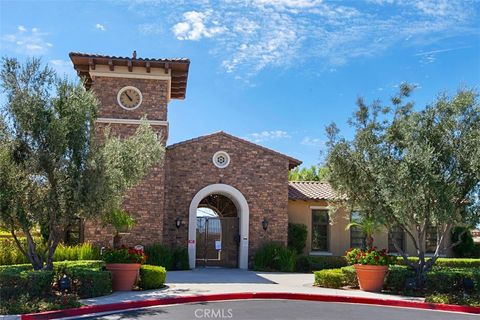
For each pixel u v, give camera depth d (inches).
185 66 930.1
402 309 561.6
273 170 1000.2
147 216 900.0
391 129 683.4
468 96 639.8
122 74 919.7
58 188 567.8
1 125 560.7
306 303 583.2
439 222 639.8
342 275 714.8
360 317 495.2
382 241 1072.8
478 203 643.5
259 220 983.0
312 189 1117.7
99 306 499.5
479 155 600.7
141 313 492.4
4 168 548.1
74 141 569.0
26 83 573.6
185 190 960.3
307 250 1054.4
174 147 964.6
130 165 637.3
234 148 990.4
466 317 513.3
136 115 916.6
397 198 623.5
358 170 701.9
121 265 619.5
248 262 968.9
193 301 573.0
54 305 487.2
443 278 649.6
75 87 588.1
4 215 555.5
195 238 955.3
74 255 791.1
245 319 465.7
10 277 522.3
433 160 615.2
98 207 565.9
